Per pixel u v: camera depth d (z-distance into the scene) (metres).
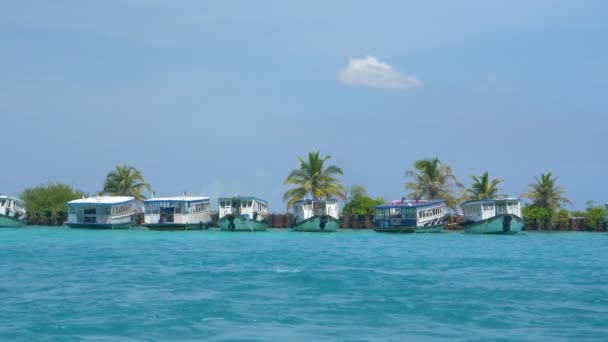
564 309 25.69
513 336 21.28
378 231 86.12
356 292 29.61
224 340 20.66
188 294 28.88
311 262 43.56
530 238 76.50
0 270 38.34
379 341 20.58
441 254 51.50
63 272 37.22
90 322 23.05
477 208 84.12
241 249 56.25
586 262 44.69
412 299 27.78
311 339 20.81
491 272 38.00
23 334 21.41
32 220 114.25
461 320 23.66
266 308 25.61
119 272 37.06
